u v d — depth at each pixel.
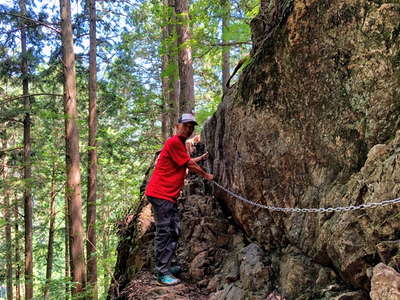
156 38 15.38
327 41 2.75
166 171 3.96
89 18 12.66
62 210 15.62
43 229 14.73
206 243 4.32
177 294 3.70
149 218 5.68
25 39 12.86
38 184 13.02
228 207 4.22
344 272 2.34
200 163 5.77
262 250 3.44
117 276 5.92
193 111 8.16
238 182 3.78
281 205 3.21
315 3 2.82
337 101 2.70
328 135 2.75
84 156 13.06
